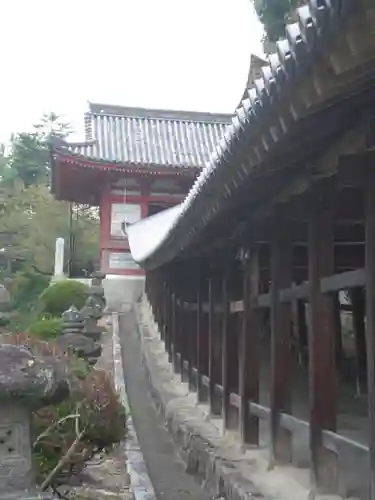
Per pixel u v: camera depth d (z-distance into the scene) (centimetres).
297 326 1448
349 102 388
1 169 4256
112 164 2512
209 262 1109
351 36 284
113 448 766
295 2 1445
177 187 2656
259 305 802
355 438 809
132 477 743
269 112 405
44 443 623
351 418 957
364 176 460
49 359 461
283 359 704
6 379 409
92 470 773
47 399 434
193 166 2558
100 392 661
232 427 927
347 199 552
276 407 700
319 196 562
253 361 827
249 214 742
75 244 3769
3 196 3503
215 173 573
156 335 1914
